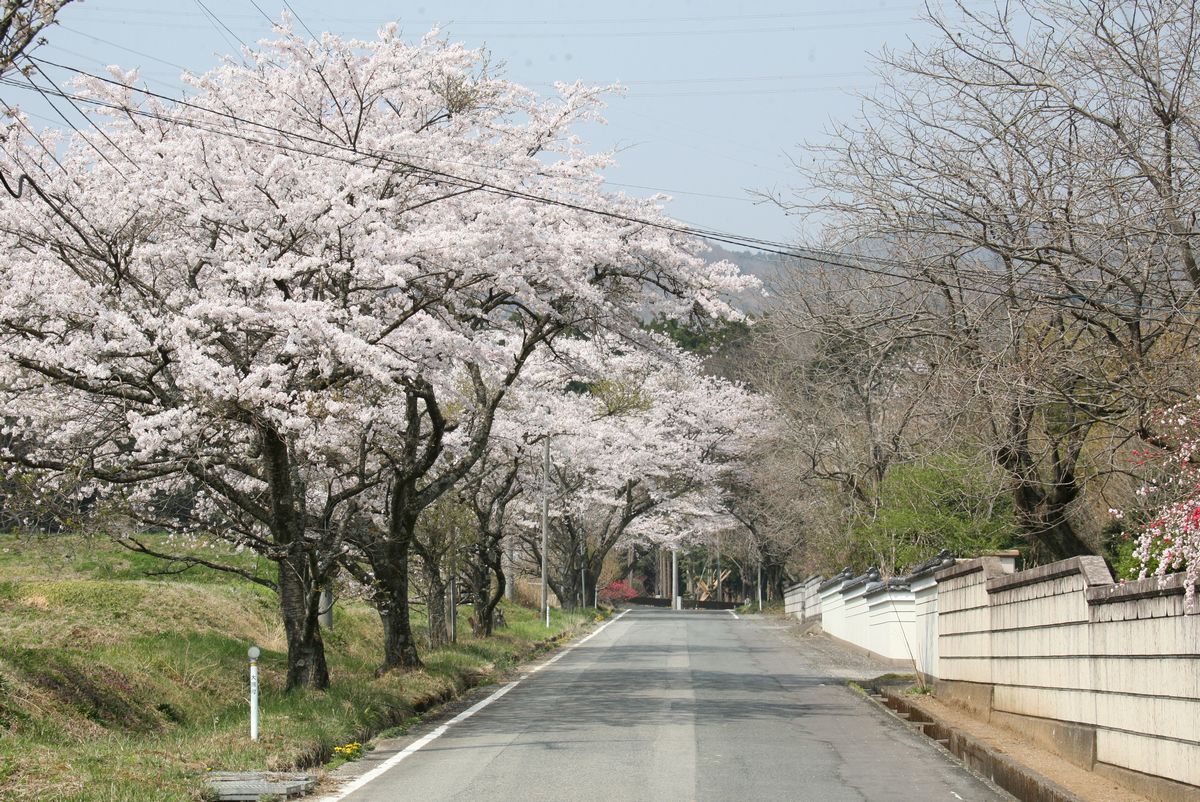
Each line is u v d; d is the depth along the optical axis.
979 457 14.22
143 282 14.22
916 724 14.16
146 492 15.69
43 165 15.15
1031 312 12.06
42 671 11.69
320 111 17.09
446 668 19.14
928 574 17.44
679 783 9.77
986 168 12.83
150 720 12.34
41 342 12.93
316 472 17.97
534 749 11.86
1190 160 10.70
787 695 17.64
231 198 14.38
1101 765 9.26
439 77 18.02
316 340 13.49
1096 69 11.60
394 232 14.47
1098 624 9.47
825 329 15.02
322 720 12.30
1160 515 9.23
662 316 19.08
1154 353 12.12
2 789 7.99
